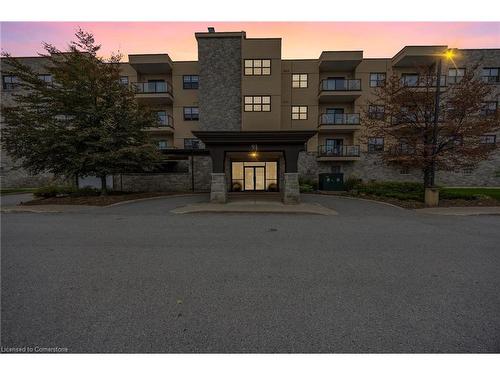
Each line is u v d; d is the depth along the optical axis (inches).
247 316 112.7
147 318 111.0
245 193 699.4
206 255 197.6
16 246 221.0
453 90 523.5
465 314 114.4
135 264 177.9
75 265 175.6
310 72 896.9
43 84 511.8
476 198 488.7
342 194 668.1
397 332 101.9
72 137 478.9
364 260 187.0
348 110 930.1
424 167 506.9
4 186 884.6
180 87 933.8
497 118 457.4
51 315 112.7
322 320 109.7
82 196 562.9
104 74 535.2
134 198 573.0
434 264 179.0
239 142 492.1
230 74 826.8
